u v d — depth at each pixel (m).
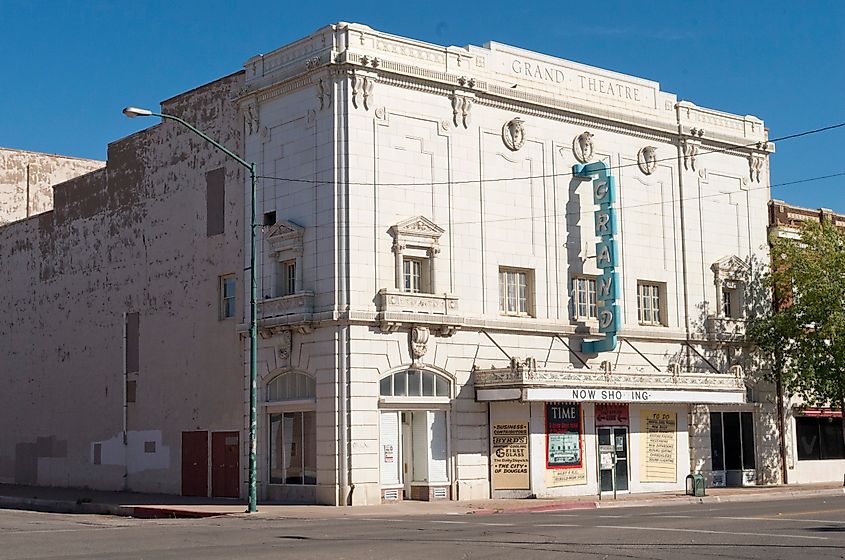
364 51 37.03
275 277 38.12
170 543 21.66
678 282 45.84
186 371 42.53
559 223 42.03
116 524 28.61
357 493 35.09
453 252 38.56
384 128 37.28
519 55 41.78
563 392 38.06
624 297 43.84
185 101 43.75
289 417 37.50
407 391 37.00
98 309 48.28
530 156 41.50
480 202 39.69
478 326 38.78
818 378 45.94
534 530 23.75
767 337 47.19
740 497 39.12
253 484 32.59
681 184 46.62
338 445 35.31
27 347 53.53
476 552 18.94
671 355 45.22
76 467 48.72
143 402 44.81
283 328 37.19
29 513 36.16
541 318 40.94
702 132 47.25
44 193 65.75
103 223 48.59
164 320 44.09
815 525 24.16
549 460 39.22
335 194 36.16
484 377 38.34
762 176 49.97
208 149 42.38
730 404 44.97
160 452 43.59
